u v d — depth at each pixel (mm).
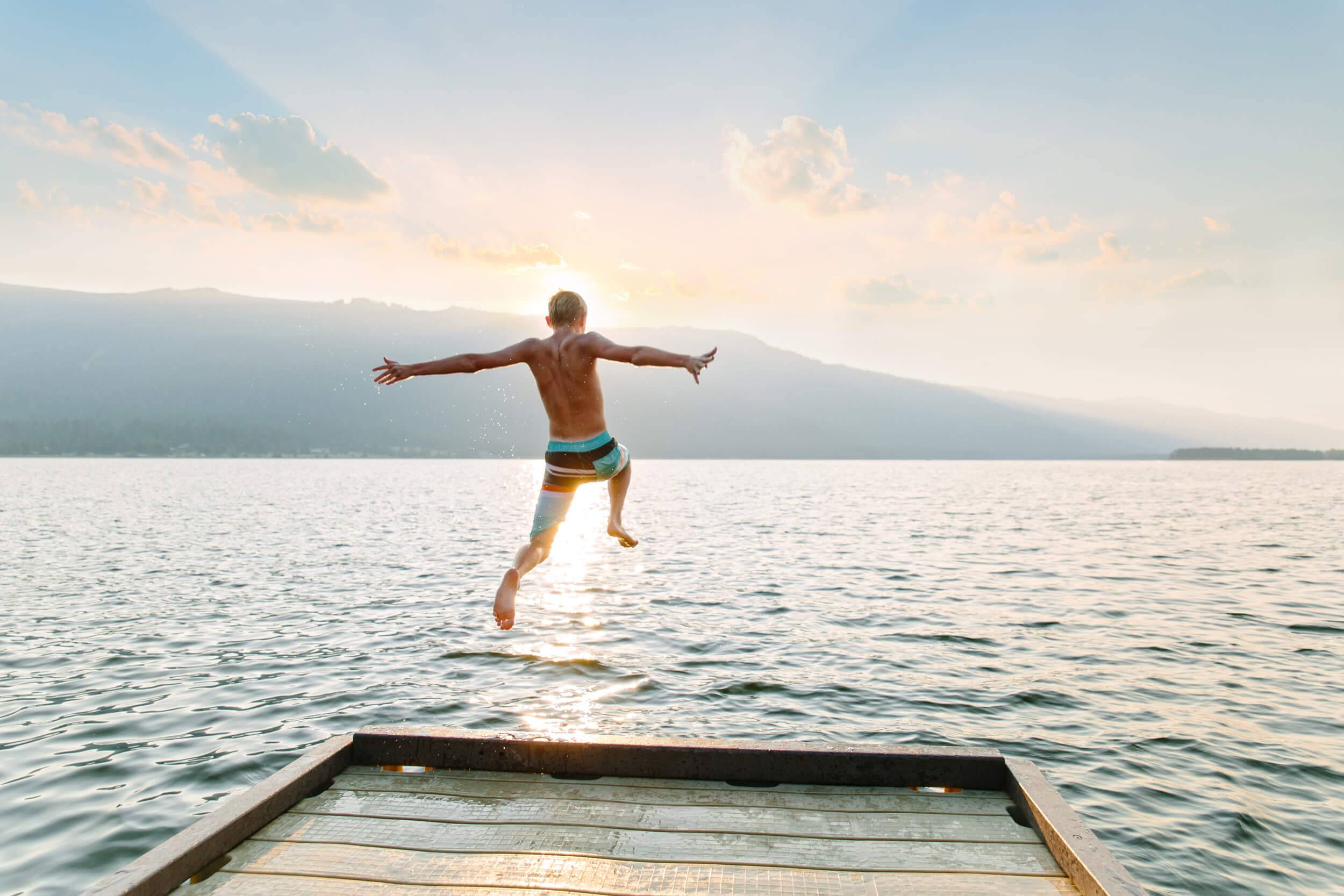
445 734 4742
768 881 3486
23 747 8273
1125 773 7695
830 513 48500
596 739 4641
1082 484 111625
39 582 20047
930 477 153250
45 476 130250
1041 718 9289
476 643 13047
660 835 3902
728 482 120750
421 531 36281
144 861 3295
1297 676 11133
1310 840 6383
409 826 3977
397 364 4359
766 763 4520
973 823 4047
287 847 3762
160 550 27391
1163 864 5992
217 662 11844
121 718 9211
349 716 9266
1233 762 7953
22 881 5633
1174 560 25266
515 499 68625
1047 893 3383
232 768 7711
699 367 3982
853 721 9164
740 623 14766
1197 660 12055
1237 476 162125
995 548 28500
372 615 15609
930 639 13461
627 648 12766
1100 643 13203
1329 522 41875
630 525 39781
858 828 3994
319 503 60531
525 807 4195
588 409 4488
